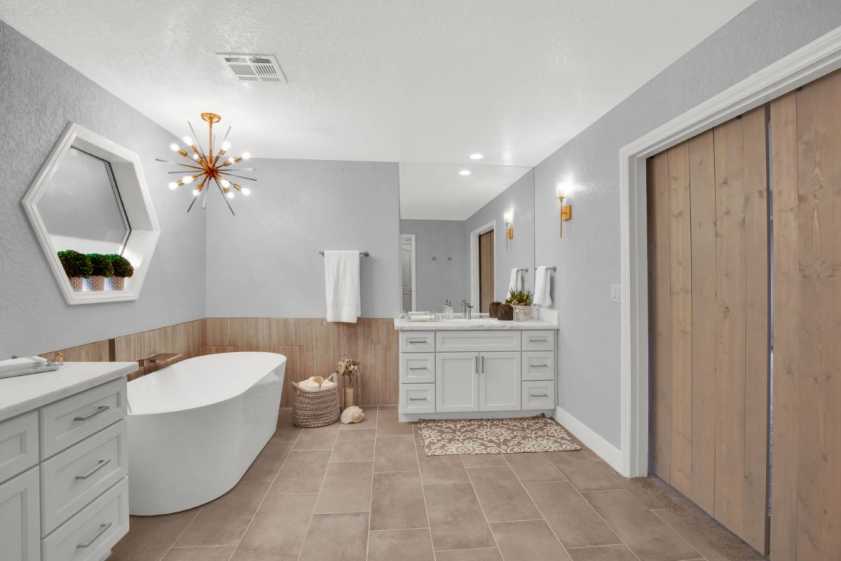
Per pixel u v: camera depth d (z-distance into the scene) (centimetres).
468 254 380
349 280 352
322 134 298
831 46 125
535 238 374
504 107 250
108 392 155
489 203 376
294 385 330
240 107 252
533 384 327
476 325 320
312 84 222
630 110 232
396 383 370
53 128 193
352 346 366
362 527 190
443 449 275
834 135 136
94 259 221
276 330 360
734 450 181
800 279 148
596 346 268
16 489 117
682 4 156
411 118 268
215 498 214
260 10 162
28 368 148
